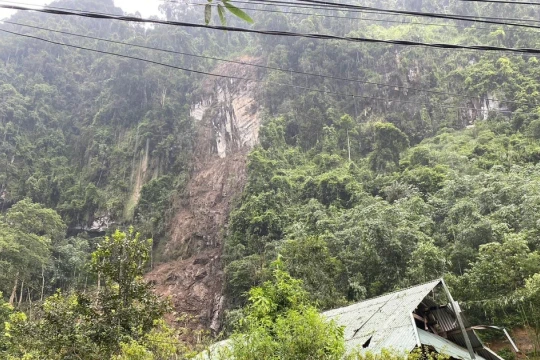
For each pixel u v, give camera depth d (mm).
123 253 18109
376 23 95875
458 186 44250
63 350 15570
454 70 77312
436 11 94062
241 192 67438
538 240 32406
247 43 105375
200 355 12219
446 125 71750
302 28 88812
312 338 10219
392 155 64875
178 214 71812
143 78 90875
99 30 110750
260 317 14445
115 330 16062
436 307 18141
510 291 28125
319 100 79438
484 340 29453
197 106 90125
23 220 57188
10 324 16312
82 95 95938
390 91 79125
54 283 55719
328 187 57812
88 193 74438
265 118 79000
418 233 35438
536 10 80812
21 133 82375
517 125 61781
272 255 46625
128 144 83500
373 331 16047
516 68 70812
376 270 34219
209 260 62344
